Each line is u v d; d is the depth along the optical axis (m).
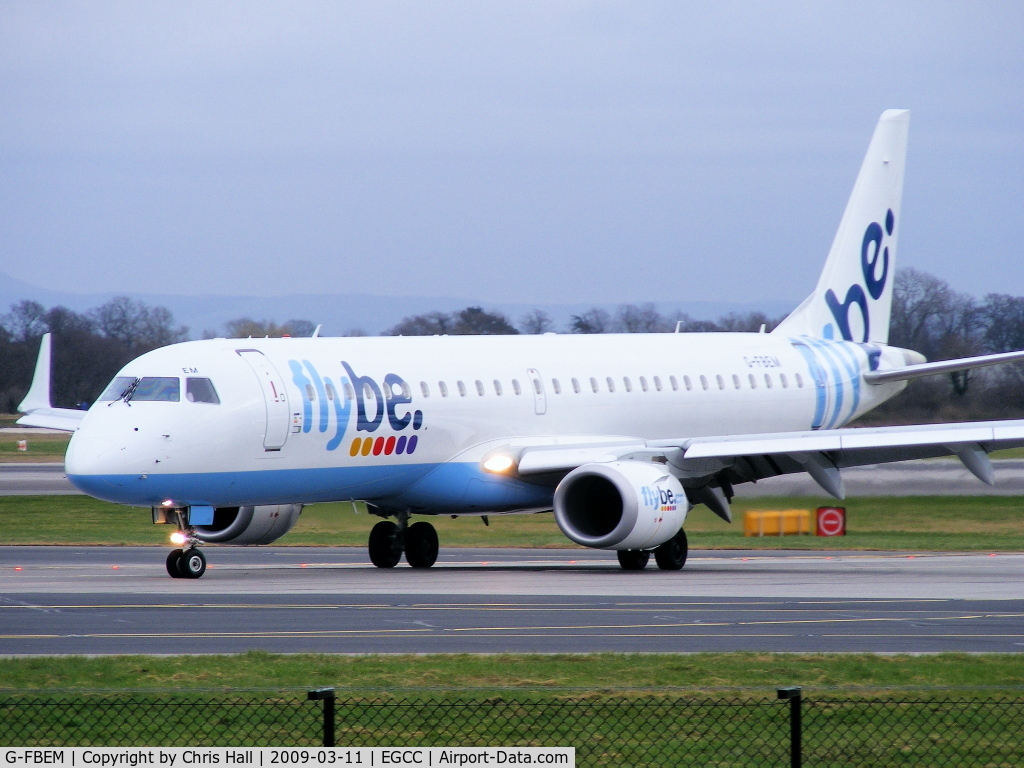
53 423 134.00
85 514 188.50
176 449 101.75
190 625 77.12
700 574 112.94
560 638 72.38
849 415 154.00
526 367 124.94
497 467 118.94
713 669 63.06
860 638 72.38
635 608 85.50
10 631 74.56
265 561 133.00
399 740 50.88
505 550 148.75
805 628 76.19
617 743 50.84
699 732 52.19
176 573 106.62
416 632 74.50
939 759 49.66
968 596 92.94
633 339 138.25
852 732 52.47
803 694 57.31
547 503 123.81
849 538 160.25
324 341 115.50
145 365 105.75
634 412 131.38
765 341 149.00
